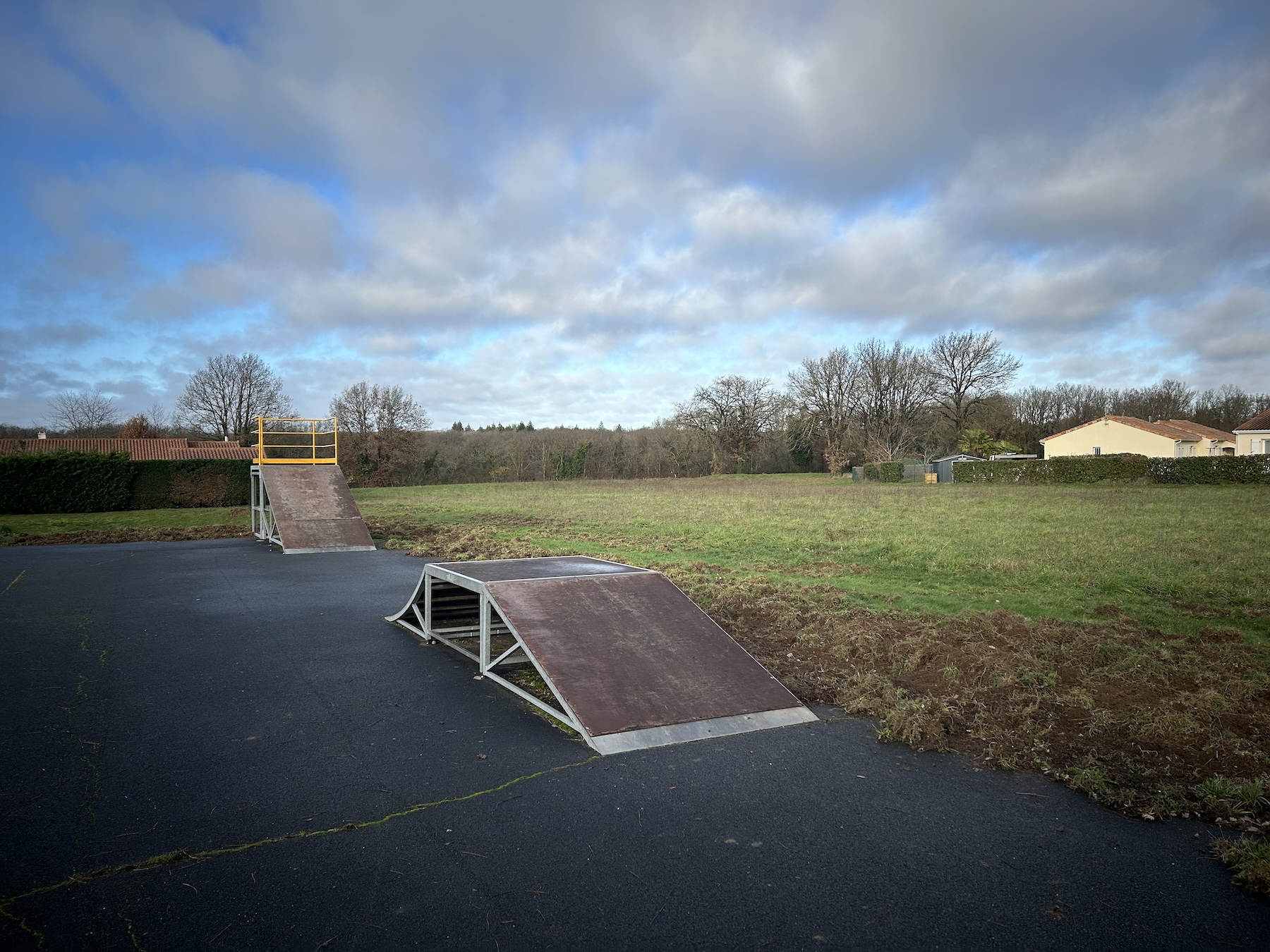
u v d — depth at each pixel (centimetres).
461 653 723
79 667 668
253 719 543
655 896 324
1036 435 6850
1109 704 570
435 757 477
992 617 827
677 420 6300
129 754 476
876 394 6272
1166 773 457
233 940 288
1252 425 4919
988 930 304
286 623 853
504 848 364
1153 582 1051
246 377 5847
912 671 658
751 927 303
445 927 299
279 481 1759
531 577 681
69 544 1683
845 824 394
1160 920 312
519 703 581
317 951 282
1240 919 313
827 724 548
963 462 4475
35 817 389
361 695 599
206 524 2167
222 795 418
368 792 425
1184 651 707
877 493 3450
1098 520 1947
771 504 2719
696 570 1185
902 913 315
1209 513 2125
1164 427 5644
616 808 409
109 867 342
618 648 595
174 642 761
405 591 1066
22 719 536
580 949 287
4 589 1062
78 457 2673
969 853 366
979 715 553
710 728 525
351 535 1589
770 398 6456
